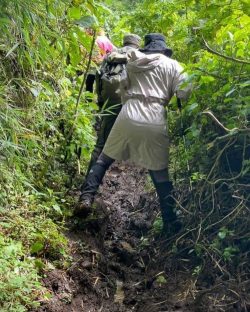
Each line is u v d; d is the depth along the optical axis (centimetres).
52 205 392
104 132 473
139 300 357
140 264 402
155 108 415
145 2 459
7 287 291
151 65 417
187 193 420
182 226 412
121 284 377
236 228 370
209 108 400
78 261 369
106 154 431
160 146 414
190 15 420
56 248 359
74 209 410
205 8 344
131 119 412
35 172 426
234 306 329
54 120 437
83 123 466
